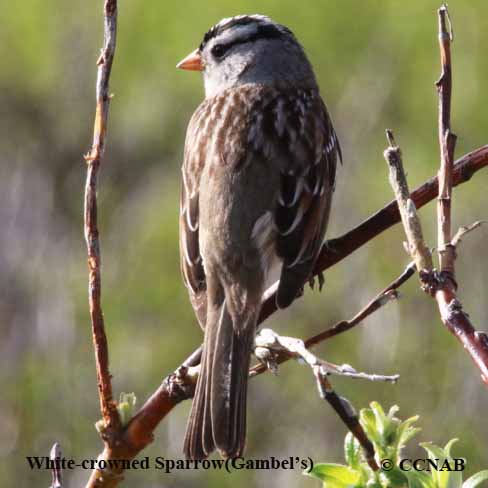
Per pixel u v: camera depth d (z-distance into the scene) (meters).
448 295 4.09
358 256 13.52
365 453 4.27
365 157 14.25
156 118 15.41
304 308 13.55
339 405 4.24
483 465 12.70
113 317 14.05
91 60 15.88
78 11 15.88
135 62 15.30
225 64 7.72
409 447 12.70
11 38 15.91
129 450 5.01
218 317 6.12
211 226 6.45
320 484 12.81
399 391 13.03
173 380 5.05
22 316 14.46
